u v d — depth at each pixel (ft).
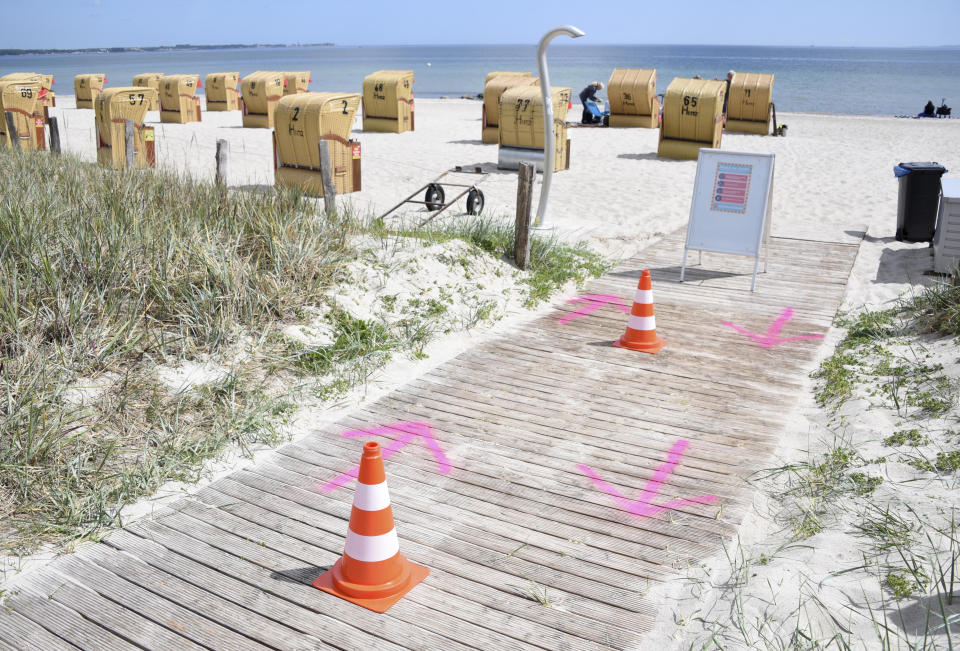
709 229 25.68
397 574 10.57
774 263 28.55
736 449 14.78
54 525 11.85
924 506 12.24
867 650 9.17
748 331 21.57
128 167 35.12
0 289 16.71
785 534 11.99
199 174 44.68
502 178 47.34
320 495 13.02
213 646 9.50
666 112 54.80
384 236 26.37
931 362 17.67
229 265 20.13
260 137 67.51
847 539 11.60
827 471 13.66
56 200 23.54
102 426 14.61
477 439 15.15
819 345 20.45
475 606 10.25
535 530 12.05
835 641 9.34
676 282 26.32
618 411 16.47
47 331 16.85
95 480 13.08
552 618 10.04
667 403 16.88
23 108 56.95
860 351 19.33
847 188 43.96
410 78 71.36
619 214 37.55
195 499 12.87
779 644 9.39
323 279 22.03
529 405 16.76
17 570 10.95
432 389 17.61
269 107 76.18
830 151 58.80
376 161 53.06
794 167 51.47
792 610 9.98
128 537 11.76
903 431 14.70
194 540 11.68
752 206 25.02
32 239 19.36
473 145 62.28
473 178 46.93
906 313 21.74
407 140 65.46
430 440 15.08
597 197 41.68
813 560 11.10
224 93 96.63
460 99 123.95
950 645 8.51
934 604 9.84
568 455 14.51
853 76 243.19
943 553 10.93
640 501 12.90
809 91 166.81
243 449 14.60
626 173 49.29
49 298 17.35
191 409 15.70
